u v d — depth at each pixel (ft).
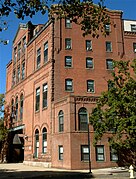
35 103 144.05
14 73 188.44
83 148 106.42
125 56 145.59
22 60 173.68
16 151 172.86
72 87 132.98
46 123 128.16
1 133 169.48
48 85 132.05
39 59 148.15
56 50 134.92
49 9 43.52
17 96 174.50
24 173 90.02
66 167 106.11
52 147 119.55
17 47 186.29
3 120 176.86
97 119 62.64
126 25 152.56
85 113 110.83
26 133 150.51
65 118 111.65
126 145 57.62
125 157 103.60
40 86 140.87
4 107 192.75
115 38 146.92
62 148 111.75
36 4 41.78
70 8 43.98
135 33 150.61
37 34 152.87
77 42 140.15
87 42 142.20
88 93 134.10
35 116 141.79
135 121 52.85
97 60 140.67
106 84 138.10
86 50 140.56
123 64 64.75
